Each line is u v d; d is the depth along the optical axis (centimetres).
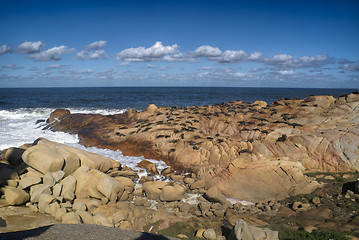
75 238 972
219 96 10475
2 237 941
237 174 1797
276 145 2108
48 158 1625
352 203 1388
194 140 2461
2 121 3931
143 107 6041
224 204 1552
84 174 1650
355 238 1038
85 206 1428
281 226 1226
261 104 3231
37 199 1420
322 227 1177
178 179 2008
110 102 7169
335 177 1755
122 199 1653
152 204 1597
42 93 11975
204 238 1134
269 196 1639
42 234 989
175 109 3356
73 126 3431
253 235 1016
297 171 1694
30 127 3597
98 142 2828
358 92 2648
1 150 2462
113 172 1988
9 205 1360
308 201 1511
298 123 2439
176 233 1198
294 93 13938
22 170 1652
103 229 1091
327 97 2736
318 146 2003
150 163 2309
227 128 2641
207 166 2053
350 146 1912
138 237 1032
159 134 2656
